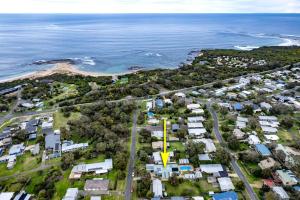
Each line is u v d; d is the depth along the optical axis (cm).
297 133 9900
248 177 7444
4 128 10769
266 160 7938
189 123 10500
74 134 10006
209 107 12350
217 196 6606
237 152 8688
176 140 9438
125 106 11962
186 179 7381
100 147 8688
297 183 7031
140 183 7131
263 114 11462
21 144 9412
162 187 7000
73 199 6569
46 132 10312
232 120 10812
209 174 7588
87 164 8062
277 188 6819
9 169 8112
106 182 7238
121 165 7850
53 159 8544
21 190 7194
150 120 10969
